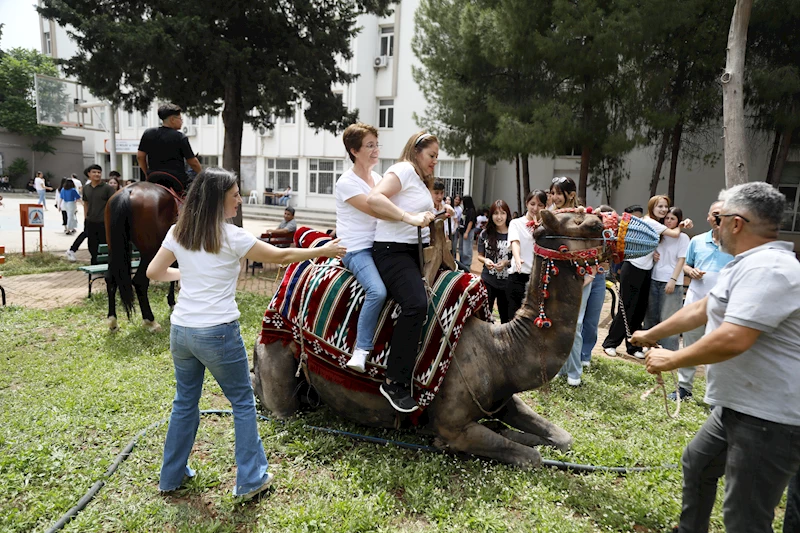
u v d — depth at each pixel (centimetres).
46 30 3653
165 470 333
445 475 364
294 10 1274
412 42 1670
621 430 460
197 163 775
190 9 1143
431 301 363
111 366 555
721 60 1327
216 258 309
